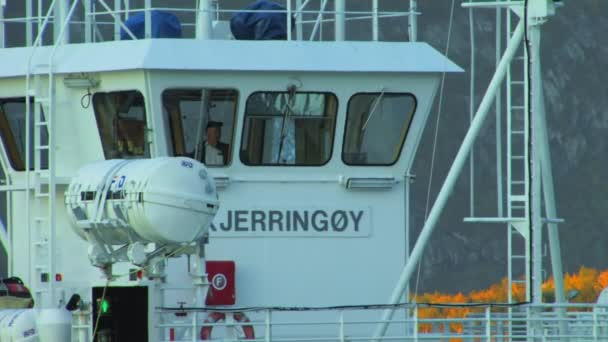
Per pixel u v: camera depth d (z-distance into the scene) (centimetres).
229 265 6216
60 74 6369
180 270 6159
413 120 6375
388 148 6381
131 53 6131
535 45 6412
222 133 6203
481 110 6294
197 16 6588
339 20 6612
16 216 6838
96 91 6316
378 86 6291
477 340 6238
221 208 6228
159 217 5344
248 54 6166
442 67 6334
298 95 6228
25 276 6794
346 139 6319
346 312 6344
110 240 5544
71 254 6462
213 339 5778
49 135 6259
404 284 6128
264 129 6234
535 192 6406
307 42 6266
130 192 5381
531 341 5991
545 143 6506
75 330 5622
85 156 6438
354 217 6353
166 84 6094
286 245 6281
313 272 6300
